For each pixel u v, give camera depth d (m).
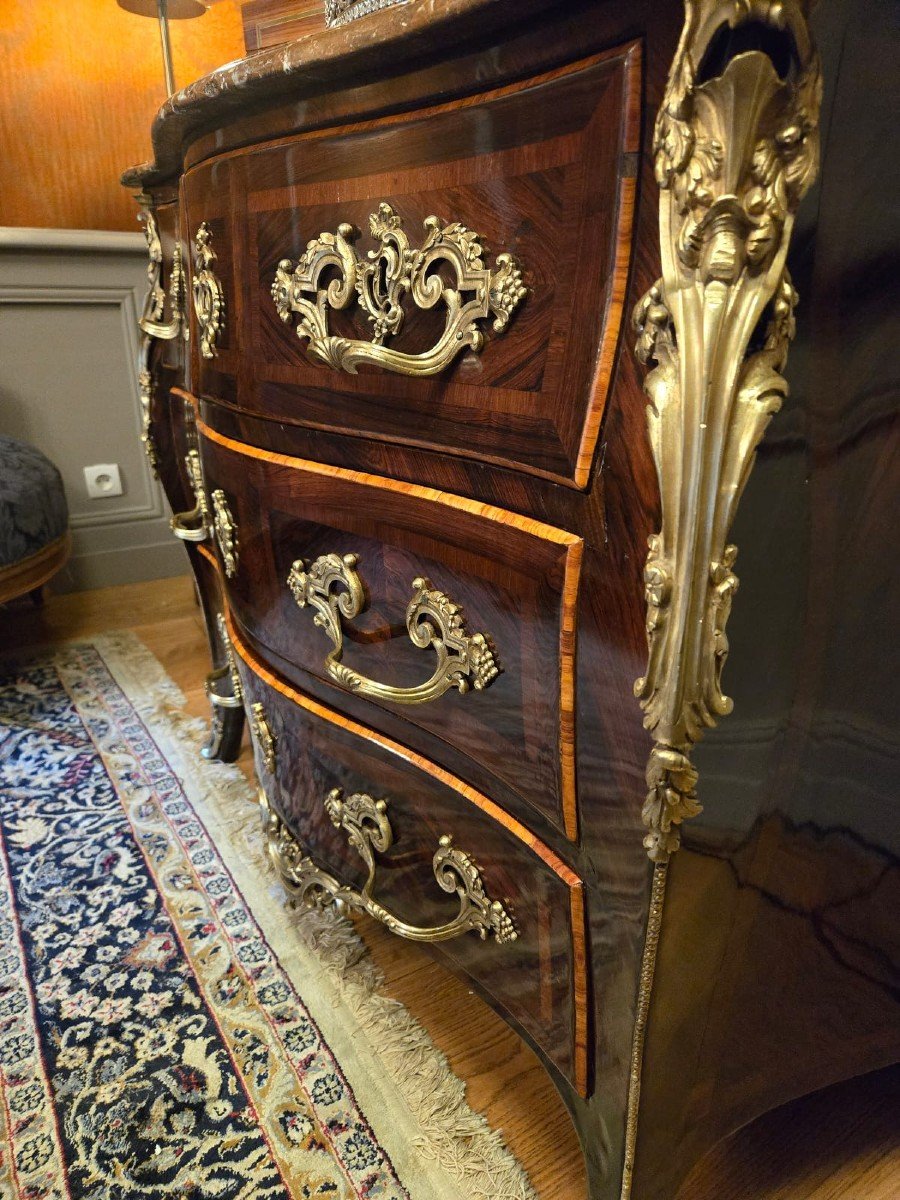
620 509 0.32
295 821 0.70
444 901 0.57
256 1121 0.62
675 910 0.36
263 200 0.50
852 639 0.39
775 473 0.30
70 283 1.62
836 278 0.30
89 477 1.75
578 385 0.33
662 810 0.32
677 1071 0.44
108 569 1.80
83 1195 0.57
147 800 1.02
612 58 0.29
